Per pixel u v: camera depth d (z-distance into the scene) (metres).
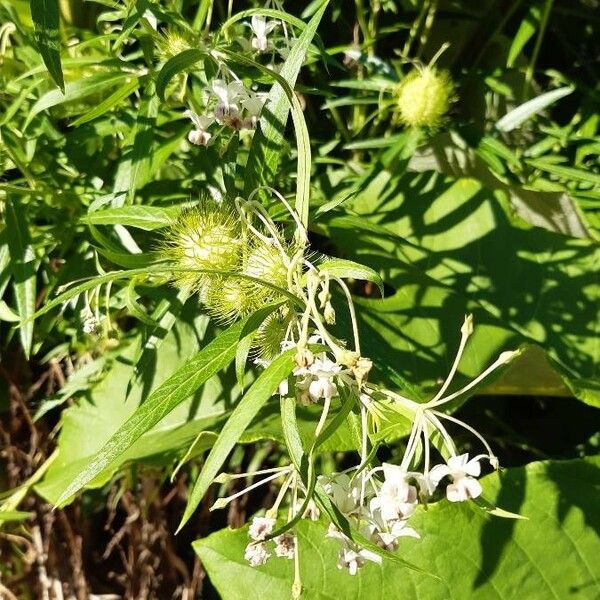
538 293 0.42
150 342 0.31
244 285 0.23
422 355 0.37
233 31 0.31
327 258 0.26
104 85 0.31
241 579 0.31
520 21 0.44
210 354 0.21
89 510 0.48
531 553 0.33
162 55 0.31
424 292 0.39
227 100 0.27
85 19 0.40
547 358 0.34
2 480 0.48
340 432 0.29
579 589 0.33
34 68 0.32
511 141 0.43
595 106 0.41
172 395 0.20
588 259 0.42
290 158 0.37
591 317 0.41
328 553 0.31
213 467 0.19
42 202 0.35
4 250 0.33
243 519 0.46
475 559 0.33
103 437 0.39
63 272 0.34
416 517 0.33
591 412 0.44
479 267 0.42
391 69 0.38
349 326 0.28
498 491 0.34
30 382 0.47
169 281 0.32
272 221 0.25
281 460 0.44
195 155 0.35
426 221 0.42
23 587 0.48
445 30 0.43
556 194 0.43
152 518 0.47
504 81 0.43
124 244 0.33
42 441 0.47
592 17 0.43
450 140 0.43
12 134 0.34
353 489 0.22
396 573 0.32
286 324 0.23
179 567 0.48
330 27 0.43
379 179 0.42
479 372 0.37
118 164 0.34
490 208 0.42
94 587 0.50
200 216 0.25
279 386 0.21
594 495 0.34
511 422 0.45
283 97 0.27
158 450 0.36
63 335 0.41
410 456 0.21
